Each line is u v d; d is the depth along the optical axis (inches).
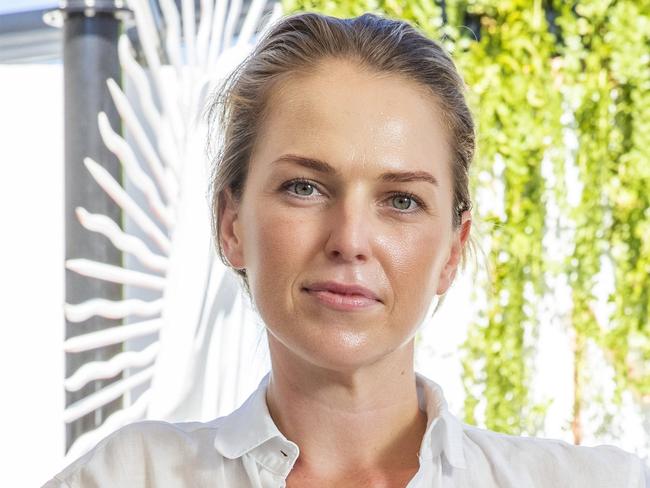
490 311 135.5
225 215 46.7
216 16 114.0
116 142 111.6
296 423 44.1
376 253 40.4
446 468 45.0
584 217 137.9
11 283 135.9
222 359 116.6
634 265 139.7
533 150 137.9
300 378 43.4
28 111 137.2
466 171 46.9
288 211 40.8
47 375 135.6
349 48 42.5
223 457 45.4
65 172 119.3
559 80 140.0
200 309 114.4
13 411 134.8
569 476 46.0
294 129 41.4
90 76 118.6
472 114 47.8
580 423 137.9
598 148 139.1
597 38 139.0
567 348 138.5
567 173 141.3
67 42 119.6
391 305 40.7
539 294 137.9
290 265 40.4
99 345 115.9
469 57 135.9
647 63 138.4
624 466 46.7
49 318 136.0
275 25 45.9
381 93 41.6
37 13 131.0
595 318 137.9
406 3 131.6
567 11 138.3
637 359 139.9
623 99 141.2
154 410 113.6
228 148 46.2
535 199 137.4
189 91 113.0
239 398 117.0
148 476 46.6
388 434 44.3
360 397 43.2
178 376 114.1
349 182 40.5
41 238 136.6
